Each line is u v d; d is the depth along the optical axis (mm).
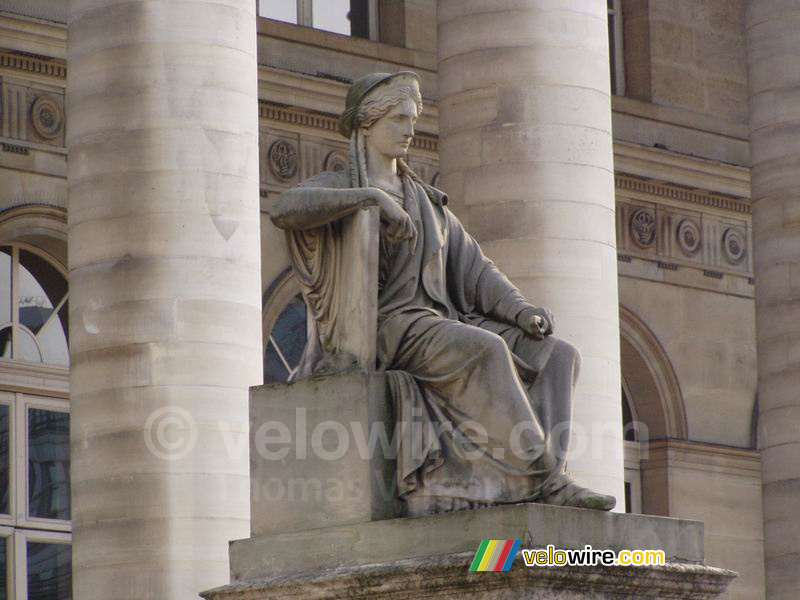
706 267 68375
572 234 39844
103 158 36219
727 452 67625
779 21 50656
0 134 52781
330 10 61312
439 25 41469
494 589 22281
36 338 53719
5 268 53500
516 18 40375
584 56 40562
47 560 52750
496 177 40031
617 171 66312
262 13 59844
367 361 23891
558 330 39469
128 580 35062
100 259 36000
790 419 48969
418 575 22500
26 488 52625
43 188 53312
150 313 35594
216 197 36125
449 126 40812
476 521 22750
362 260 23984
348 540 23547
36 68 53344
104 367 35688
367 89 25047
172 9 36500
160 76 36250
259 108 57625
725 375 68438
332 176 24969
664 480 66562
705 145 68625
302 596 23266
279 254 57906
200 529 35156
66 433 53625
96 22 36656
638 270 66812
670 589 23516
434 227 24797
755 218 50594
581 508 23000
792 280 49531
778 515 48812
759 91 50812
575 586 22641
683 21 68938
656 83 68062
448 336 23672
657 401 67000
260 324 36500
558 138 40094
